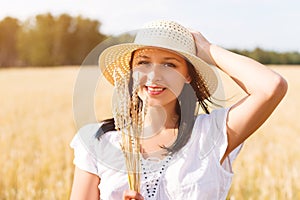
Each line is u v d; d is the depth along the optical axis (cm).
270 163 995
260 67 267
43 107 2312
